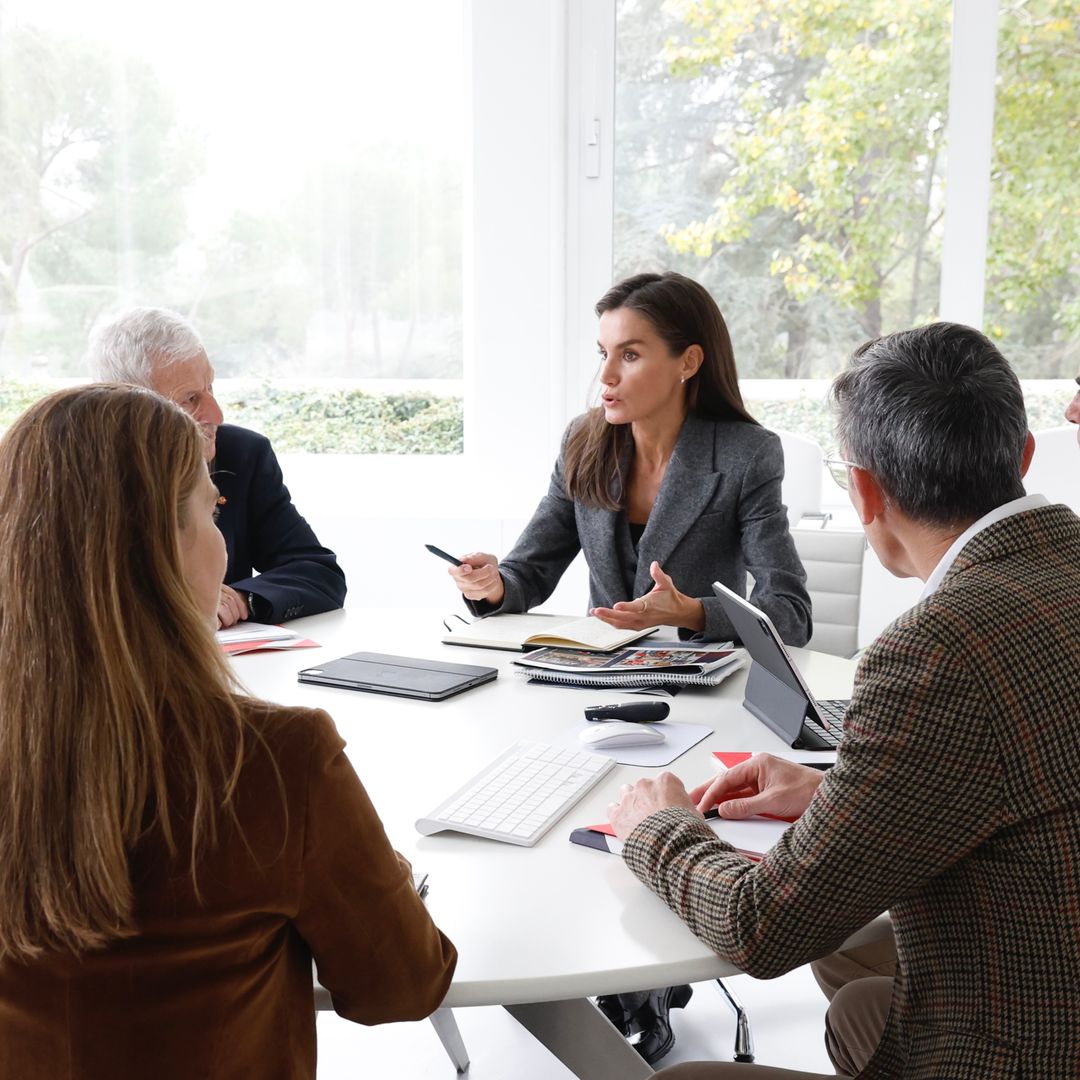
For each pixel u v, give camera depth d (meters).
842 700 1.89
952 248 3.57
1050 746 0.95
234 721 0.87
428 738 1.71
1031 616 0.98
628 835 1.27
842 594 2.79
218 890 0.85
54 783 0.82
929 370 1.12
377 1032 2.36
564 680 1.99
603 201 3.74
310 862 0.89
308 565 2.57
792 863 1.03
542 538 2.63
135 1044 0.84
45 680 0.82
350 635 2.35
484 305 3.75
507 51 3.63
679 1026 2.36
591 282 3.78
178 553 0.88
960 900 1.01
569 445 2.57
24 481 0.86
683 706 1.87
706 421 2.47
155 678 0.85
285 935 0.92
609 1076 1.31
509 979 1.06
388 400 4.00
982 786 0.95
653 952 1.11
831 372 3.72
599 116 3.70
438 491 3.96
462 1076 2.21
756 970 1.05
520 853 1.33
